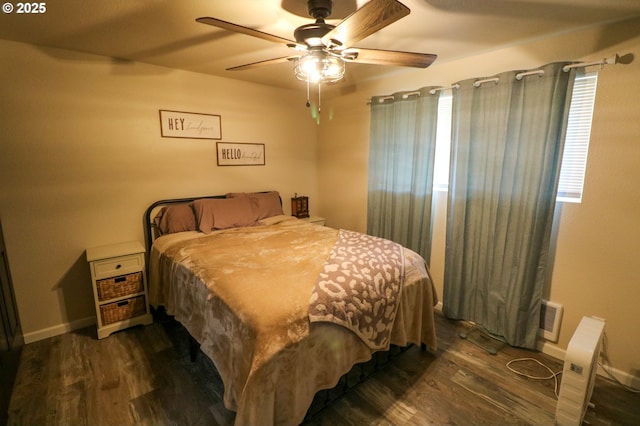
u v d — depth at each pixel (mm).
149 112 2801
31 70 2258
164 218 2846
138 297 2602
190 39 2172
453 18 1839
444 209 2873
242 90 3385
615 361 2023
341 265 1889
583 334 1726
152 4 1657
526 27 1956
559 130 2051
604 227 1997
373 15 1233
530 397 1865
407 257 2182
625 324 1971
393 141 3115
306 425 1649
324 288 1619
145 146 2816
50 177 2410
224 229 2930
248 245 2391
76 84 2438
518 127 2223
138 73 2703
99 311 2430
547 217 2152
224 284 1701
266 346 1337
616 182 1930
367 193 3600
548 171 2102
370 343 1752
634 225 1890
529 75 2135
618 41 1847
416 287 2125
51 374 2037
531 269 2232
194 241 2537
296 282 1681
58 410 1742
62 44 2266
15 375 1986
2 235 2176
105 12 1752
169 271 2322
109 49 2377
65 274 2543
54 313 2518
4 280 2047
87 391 1885
